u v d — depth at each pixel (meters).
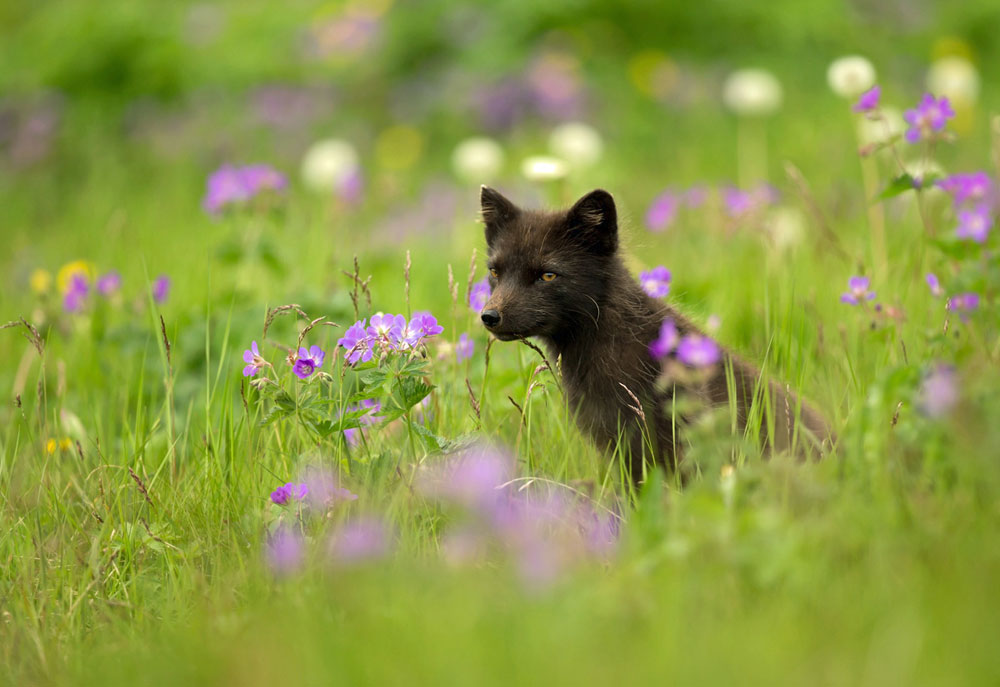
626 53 26.09
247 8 30.72
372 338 7.80
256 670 5.71
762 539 5.83
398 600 6.08
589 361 9.57
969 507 6.13
